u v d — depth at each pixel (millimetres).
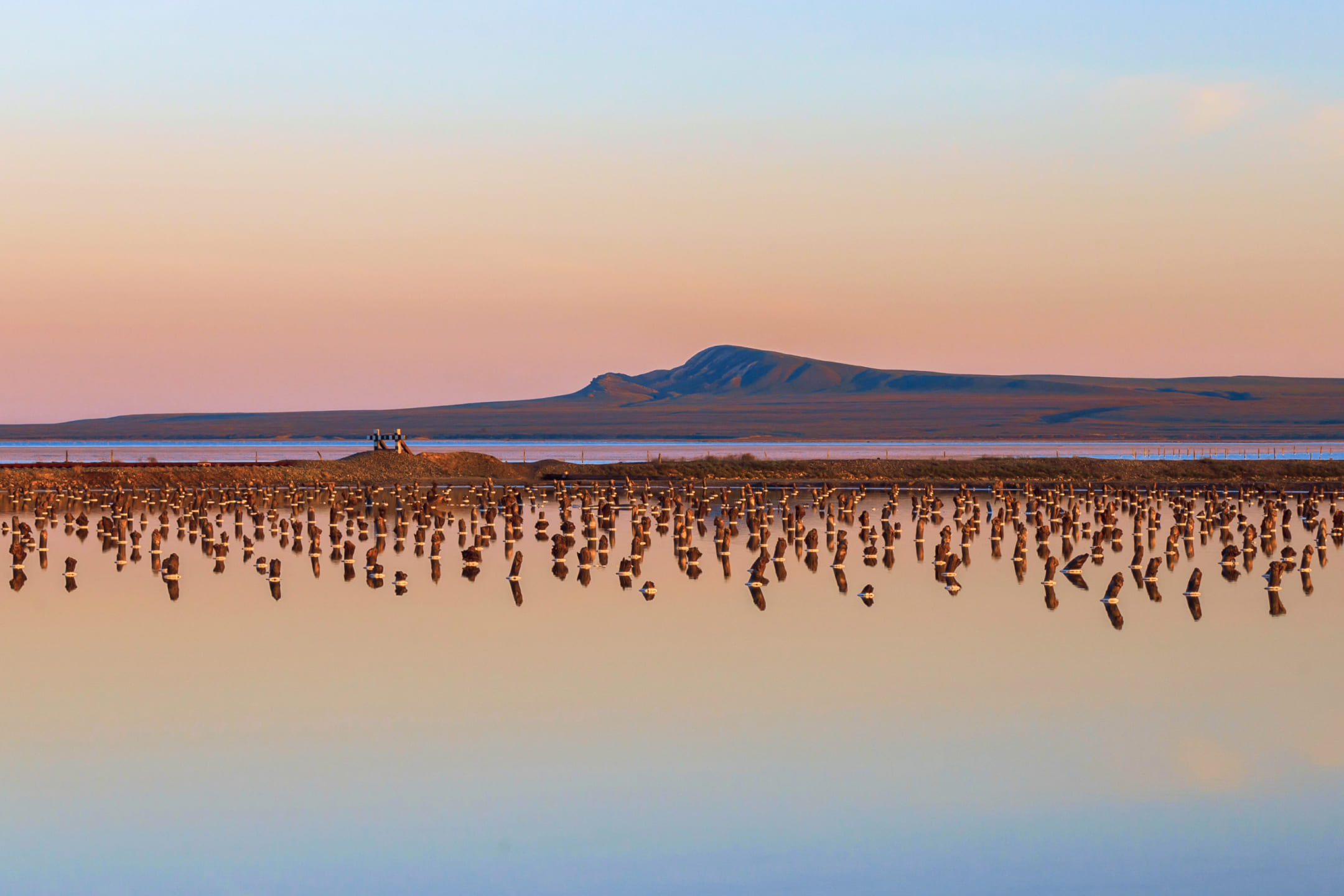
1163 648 40219
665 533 76062
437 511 81500
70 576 55656
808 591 51844
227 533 76312
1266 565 61562
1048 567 54406
